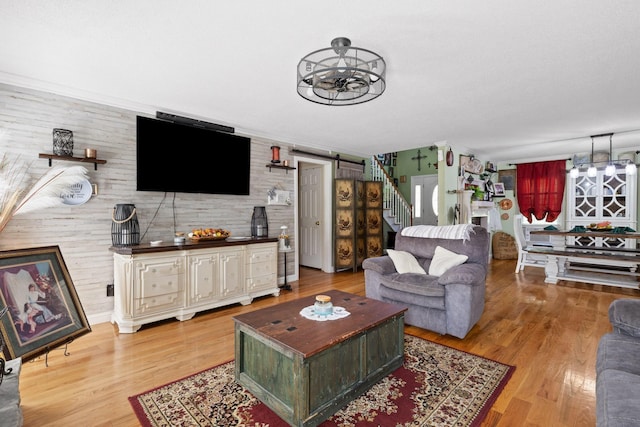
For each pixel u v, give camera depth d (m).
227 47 2.18
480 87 2.89
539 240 6.98
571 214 6.55
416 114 3.71
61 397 1.90
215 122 3.98
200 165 3.83
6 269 2.03
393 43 2.12
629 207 5.87
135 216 3.24
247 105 3.40
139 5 1.71
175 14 1.80
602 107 3.47
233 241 3.64
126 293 2.89
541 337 2.78
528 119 3.94
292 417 1.64
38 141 2.78
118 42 2.11
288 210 4.93
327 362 1.73
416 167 7.59
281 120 3.95
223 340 2.75
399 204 7.00
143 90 2.97
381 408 1.80
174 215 3.68
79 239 3.00
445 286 2.76
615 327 1.76
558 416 1.72
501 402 1.85
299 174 6.36
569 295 4.11
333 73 2.01
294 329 1.87
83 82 2.79
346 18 1.84
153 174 3.43
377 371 2.05
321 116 3.79
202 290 3.37
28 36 2.03
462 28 1.95
